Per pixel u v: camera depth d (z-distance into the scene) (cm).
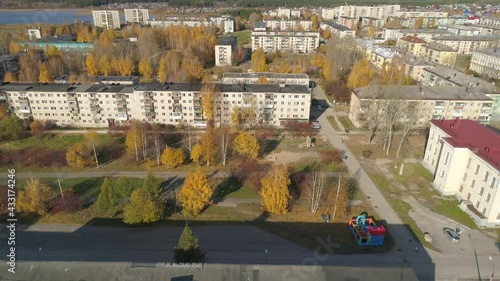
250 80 16175
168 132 12456
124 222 7581
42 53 19988
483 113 12669
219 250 6825
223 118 12900
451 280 6238
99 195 7912
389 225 7612
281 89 13025
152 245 6969
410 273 4594
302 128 12344
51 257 6638
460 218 7906
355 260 6625
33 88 12750
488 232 7469
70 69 19538
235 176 9556
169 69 18600
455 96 12681
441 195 8825
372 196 8719
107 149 11000
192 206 7738
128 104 12694
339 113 14600
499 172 7238
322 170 9962
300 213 7988
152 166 10100
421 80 17875
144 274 4538
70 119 12862
